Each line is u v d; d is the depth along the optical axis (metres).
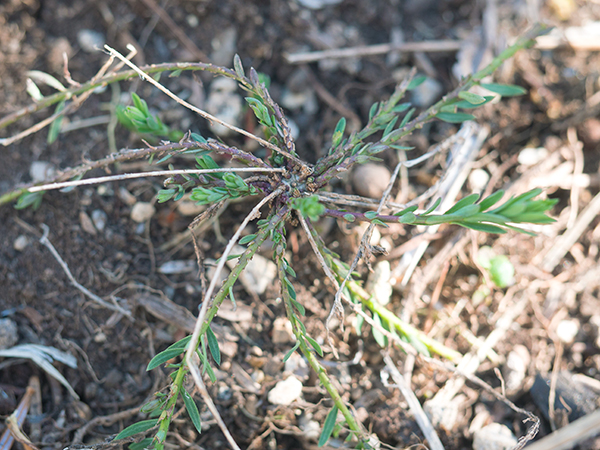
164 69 0.34
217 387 0.37
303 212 0.31
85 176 0.40
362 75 0.43
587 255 0.41
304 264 0.40
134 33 0.42
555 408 0.37
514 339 0.39
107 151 0.40
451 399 0.38
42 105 0.34
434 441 0.36
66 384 0.37
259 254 0.39
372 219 0.32
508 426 0.37
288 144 0.33
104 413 0.37
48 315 0.38
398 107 0.35
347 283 0.35
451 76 0.43
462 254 0.40
